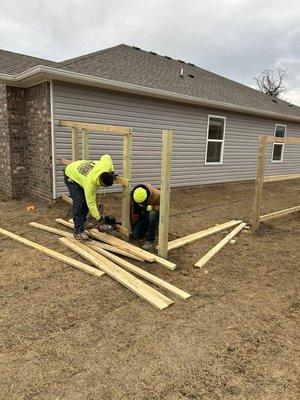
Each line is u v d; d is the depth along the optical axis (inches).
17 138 303.7
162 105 354.6
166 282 146.6
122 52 438.9
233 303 133.1
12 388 85.4
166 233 172.1
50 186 282.4
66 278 149.5
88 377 89.9
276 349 104.6
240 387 88.0
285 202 360.5
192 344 105.5
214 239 212.7
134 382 88.5
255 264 175.0
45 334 108.3
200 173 419.2
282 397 84.9
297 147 588.1
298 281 156.3
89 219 233.5
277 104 585.0
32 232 214.4
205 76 526.0
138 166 347.6
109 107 310.2
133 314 121.9
